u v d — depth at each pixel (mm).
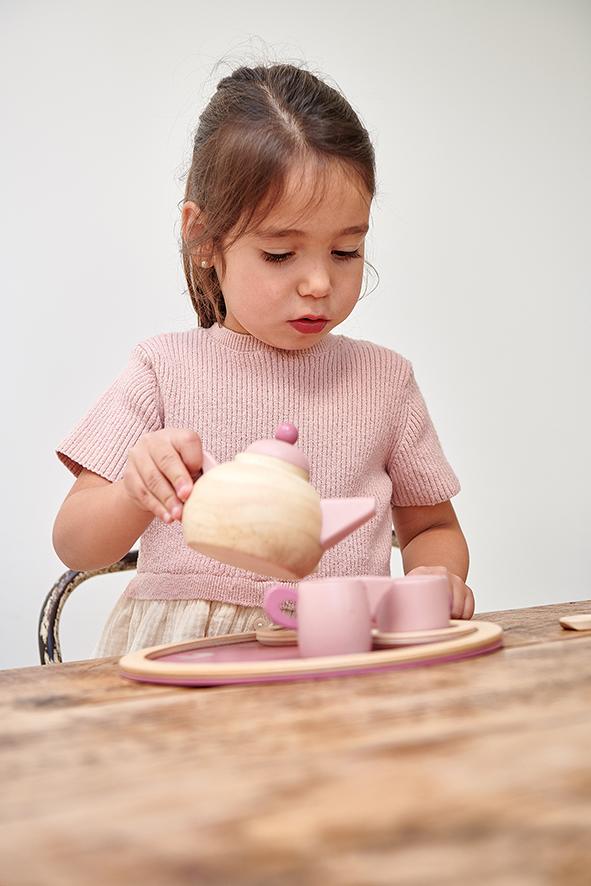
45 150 2770
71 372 2766
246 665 646
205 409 1357
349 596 705
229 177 1200
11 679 735
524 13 3100
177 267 2838
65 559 1275
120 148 2811
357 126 1271
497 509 3020
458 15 3027
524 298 3082
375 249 2938
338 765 417
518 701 534
